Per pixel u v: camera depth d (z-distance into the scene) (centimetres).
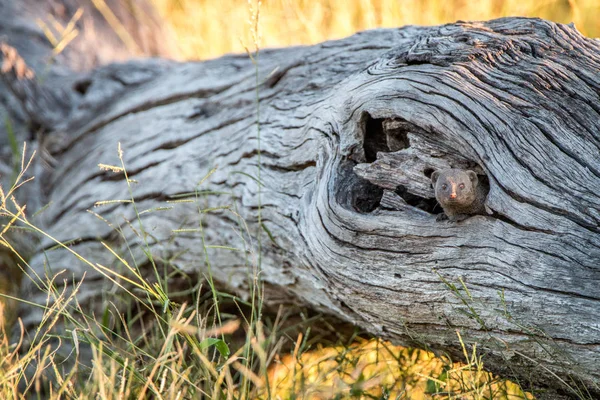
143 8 1134
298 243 522
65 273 740
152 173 699
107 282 706
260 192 561
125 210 704
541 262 404
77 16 923
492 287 420
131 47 1077
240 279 605
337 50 602
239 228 589
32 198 841
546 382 435
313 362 627
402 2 1002
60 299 509
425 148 459
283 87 620
